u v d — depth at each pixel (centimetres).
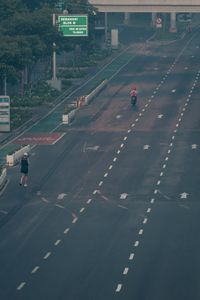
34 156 15062
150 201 12369
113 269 9600
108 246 10406
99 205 12212
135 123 17650
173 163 14438
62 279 9300
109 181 13438
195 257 9975
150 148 15500
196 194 12681
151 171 13950
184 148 15475
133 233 10919
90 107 19375
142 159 14738
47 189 13050
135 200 12425
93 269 9600
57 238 10762
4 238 10800
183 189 12925
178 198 12494
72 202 12375
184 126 17288
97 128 17275
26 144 15938
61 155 15125
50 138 16488
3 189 13075
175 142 15938
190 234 10850
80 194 12769
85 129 17212
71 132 16975
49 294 8869
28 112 18838
